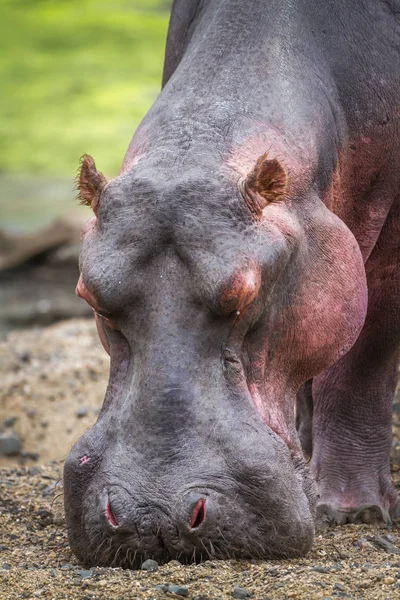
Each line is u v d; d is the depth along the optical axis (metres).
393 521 21.88
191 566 15.52
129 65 128.50
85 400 35.12
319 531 20.42
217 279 15.50
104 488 15.56
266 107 17.91
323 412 23.17
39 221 72.06
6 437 32.81
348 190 19.86
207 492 15.17
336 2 19.80
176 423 15.40
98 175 16.66
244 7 19.23
